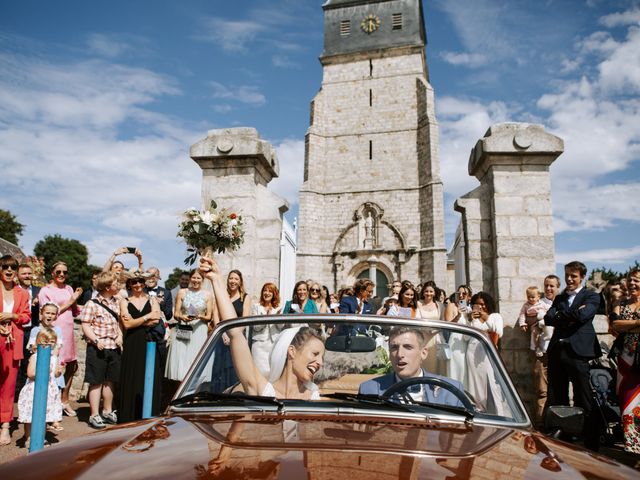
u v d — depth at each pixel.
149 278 7.68
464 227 8.30
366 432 1.95
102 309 6.56
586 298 5.70
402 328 2.77
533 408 7.27
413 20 39.22
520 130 7.90
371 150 37.81
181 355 6.25
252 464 1.52
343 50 39.84
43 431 3.71
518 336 7.55
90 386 6.39
